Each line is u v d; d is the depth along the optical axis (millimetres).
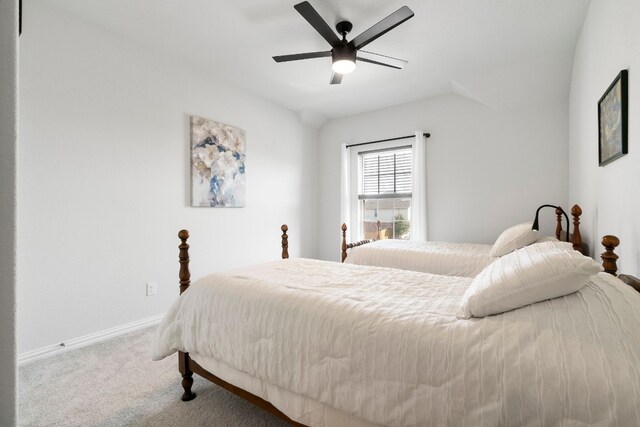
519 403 803
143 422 1501
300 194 4520
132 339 2453
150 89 2770
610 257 1403
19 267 2064
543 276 1010
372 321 1116
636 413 683
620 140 1518
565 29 2510
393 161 4316
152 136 2783
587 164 2361
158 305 2826
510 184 3461
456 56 2934
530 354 846
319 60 3020
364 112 4473
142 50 2713
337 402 1087
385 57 2932
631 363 753
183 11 2287
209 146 3238
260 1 2191
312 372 1159
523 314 998
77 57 2314
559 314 946
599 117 1903
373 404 1014
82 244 2344
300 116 4473
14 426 356
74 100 2299
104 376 1906
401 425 958
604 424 707
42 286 2146
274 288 1461
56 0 2145
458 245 3303
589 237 2322
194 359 1595
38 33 2125
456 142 3777
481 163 3625
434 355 950
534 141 3332
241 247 3633
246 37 2619
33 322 2105
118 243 2555
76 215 2311
